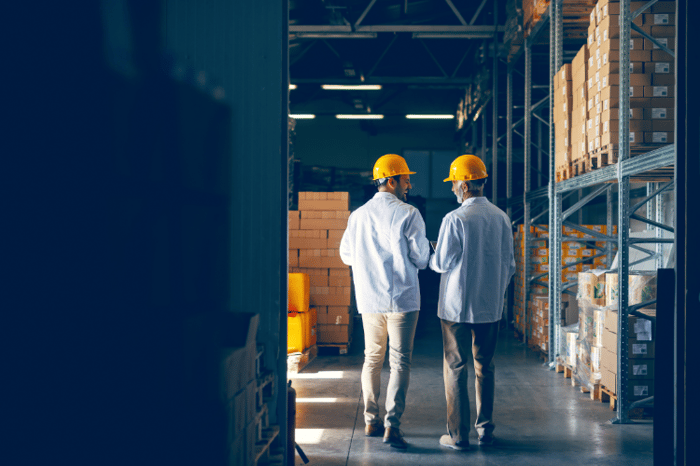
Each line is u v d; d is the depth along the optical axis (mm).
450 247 3447
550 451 3588
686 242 2367
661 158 3652
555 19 6234
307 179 14141
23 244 1656
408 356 3664
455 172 3707
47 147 1718
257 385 2346
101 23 1866
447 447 3664
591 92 4980
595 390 4812
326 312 7062
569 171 5695
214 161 2506
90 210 1825
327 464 3375
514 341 7973
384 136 18172
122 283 1907
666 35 4426
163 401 1787
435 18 10336
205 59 2525
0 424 1598
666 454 2426
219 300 2492
